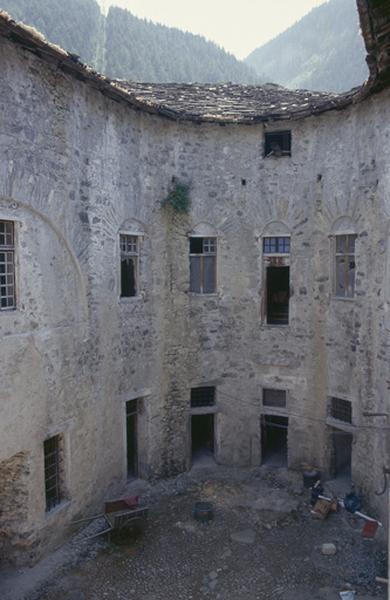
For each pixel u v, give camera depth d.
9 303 9.19
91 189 11.02
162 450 13.86
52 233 10.02
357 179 12.16
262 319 14.29
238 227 14.08
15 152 8.91
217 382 14.41
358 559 10.41
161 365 13.64
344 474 14.06
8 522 9.79
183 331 13.93
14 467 9.60
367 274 11.90
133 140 12.41
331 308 13.20
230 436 14.59
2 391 8.91
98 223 11.30
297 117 13.02
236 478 14.02
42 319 9.81
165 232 13.53
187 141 13.64
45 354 9.91
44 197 9.65
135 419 13.60
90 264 11.11
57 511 10.41
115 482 12.38
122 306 12.37
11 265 9.22
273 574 9.98
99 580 9.69
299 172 13.59
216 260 14.16
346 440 14.62
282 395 14.52
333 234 13.03
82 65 9.73
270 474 14.20
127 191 12.27
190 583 9.70
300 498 12.94
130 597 9.28
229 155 13.93
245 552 10.69
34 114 9.30
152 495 12.98
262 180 13.91
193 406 14.55
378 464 11.56
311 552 10.68
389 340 11.02
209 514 11.85
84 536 10.96
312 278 13.62
